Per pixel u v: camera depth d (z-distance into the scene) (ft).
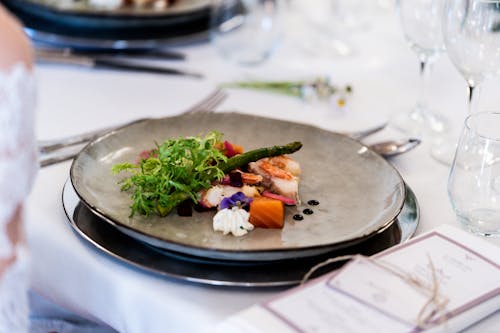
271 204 2.52
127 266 2.45
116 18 4.09
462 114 3.58
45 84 3.82
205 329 2.26
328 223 2.58
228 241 2.48
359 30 4.66
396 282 2.27
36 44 4.24
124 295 2.40
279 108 3.63
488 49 2.93
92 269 2.47
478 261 2.38
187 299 2.32
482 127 2.68
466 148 2.59
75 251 2.52
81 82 3.87
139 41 4.09
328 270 2.42
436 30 3.26
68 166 2.97
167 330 2.34
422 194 2.87
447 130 3.39
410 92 3.83
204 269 2.40
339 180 2.81
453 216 2.75
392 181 2.73
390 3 5.25
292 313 2.16
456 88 3.86
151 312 2.36
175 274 2.36
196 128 3.09
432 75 4.03
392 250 2.40
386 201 2.66
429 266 2.35
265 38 4.34
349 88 3.63
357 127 3.47
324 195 2.73
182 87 3.86
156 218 2.57
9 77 2.00
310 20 4.83
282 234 2.52
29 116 2.06
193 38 4.20
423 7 3.24
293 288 2.27
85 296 2.54
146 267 2.38
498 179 2.59
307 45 4.38
